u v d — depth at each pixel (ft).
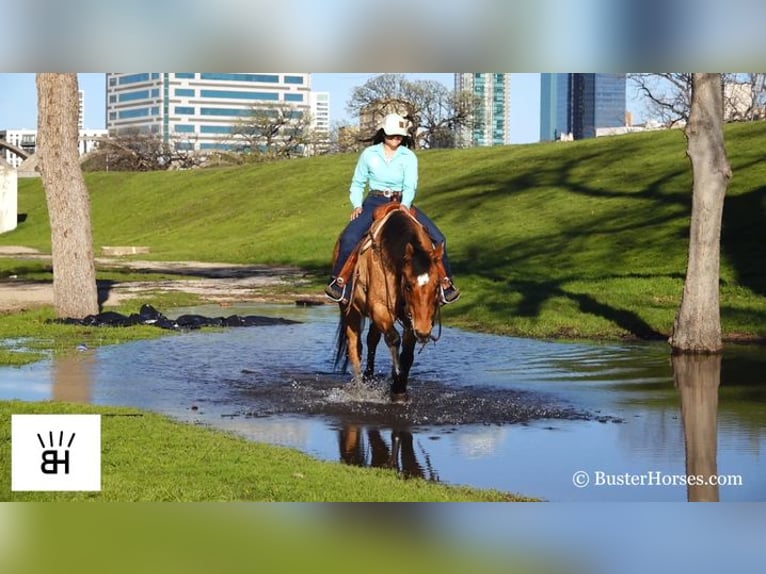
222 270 130.00
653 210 114.32
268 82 531.50
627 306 73.15
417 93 316.60
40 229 228.63
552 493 29.40
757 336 63.21
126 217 228.02
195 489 27.53
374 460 33.37
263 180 228.63
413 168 42.27
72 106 69.21
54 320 68.33
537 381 48.83
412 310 36.37
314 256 141.49
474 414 40.81
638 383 48.21
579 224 116.26
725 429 38.24
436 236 41.52
